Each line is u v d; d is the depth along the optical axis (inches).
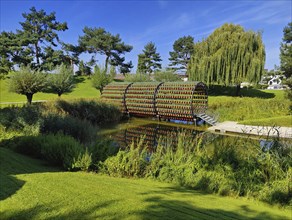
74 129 325.1
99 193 119.5
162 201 115.9
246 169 170.7
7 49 1304.1
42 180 135.9
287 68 727.7
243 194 155.2
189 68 1205.1
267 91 1331.2
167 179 180.7
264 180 165.0
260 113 673.6
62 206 102.7
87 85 1528.1
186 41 1903.3
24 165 185.9
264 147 187.5
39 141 236.8
